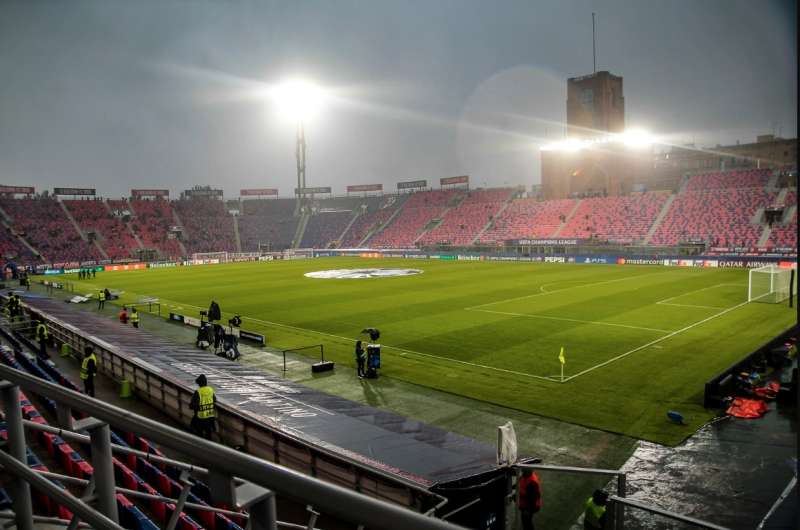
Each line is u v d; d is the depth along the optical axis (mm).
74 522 3166
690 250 73188
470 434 16844
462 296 44250
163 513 9633
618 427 17141
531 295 44125
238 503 2086
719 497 12812
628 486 13500
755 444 15641
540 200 105938
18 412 3424
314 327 33562
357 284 54688
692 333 29484
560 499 12945
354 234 121438
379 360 23188
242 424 14773
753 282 43906
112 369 23000
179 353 23953
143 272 76062
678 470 14234
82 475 9703
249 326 34594
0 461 3467
